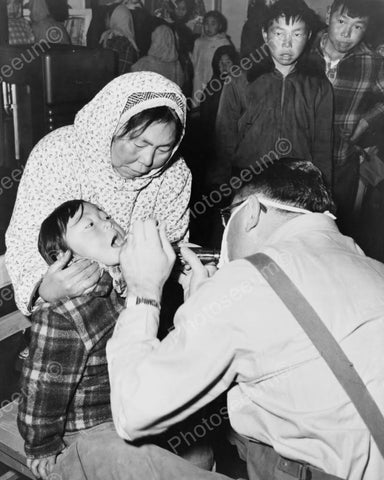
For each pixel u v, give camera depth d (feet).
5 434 5.48
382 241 13.84
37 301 5.13
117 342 3.77
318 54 12.85
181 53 14.93
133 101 4.94
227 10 14.55
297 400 3.49
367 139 13.24
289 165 4.06
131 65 14.83
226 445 6.26
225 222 4.43
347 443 3.42
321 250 3.73
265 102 13.12
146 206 6.02
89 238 4.54
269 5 12.76
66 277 4.45
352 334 3.41
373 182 13.53
